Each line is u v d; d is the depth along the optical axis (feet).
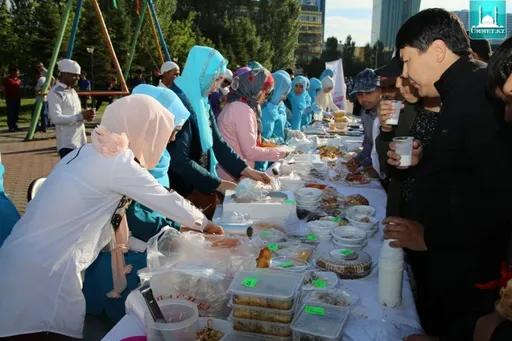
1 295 5.55
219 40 123.13
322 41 264.31
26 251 5.52
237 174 10.11
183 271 5.23
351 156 14.39
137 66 80.23
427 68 5.52
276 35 158.20
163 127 6.58
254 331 4.44
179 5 158.92
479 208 5.20
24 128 41.29
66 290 5.65
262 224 7.36
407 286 5.58
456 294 5.57
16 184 20.74
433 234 5.27
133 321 4.82
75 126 18.85
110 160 5.65
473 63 5.27
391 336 4.57
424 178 5.79
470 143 5.02
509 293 3.59
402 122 8.13
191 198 9.19
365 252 6.24
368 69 11.58
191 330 4.28
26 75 85.76
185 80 9.53
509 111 4.15
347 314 4.63
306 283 5.39
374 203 9.25
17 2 95.14
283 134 18.39
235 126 11.23
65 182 5.59
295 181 10.02
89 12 78.13
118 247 6.35
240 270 5.06
